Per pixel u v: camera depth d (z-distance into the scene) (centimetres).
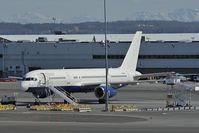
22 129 12206
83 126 12781
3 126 12875
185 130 11856
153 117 15000
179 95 18938
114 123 13475
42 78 19988
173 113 16225
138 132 11525
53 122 13862
